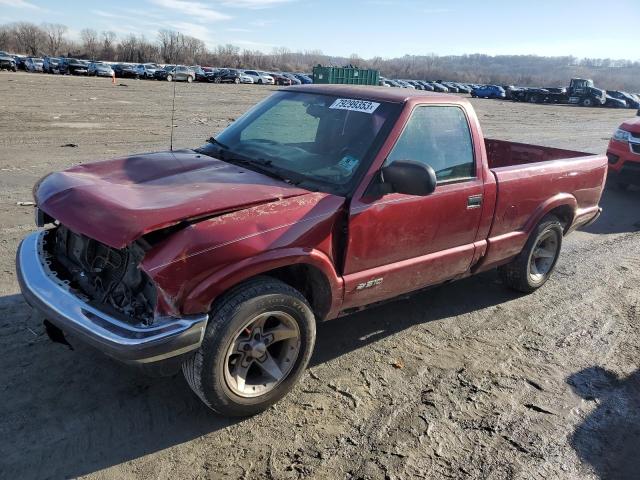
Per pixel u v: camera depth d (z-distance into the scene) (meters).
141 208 2.87
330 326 4.46
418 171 3.30
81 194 3.09
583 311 5.17
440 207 3.96
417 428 3.30
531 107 41.44
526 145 6.34
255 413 3.28
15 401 3.19
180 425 3.15
